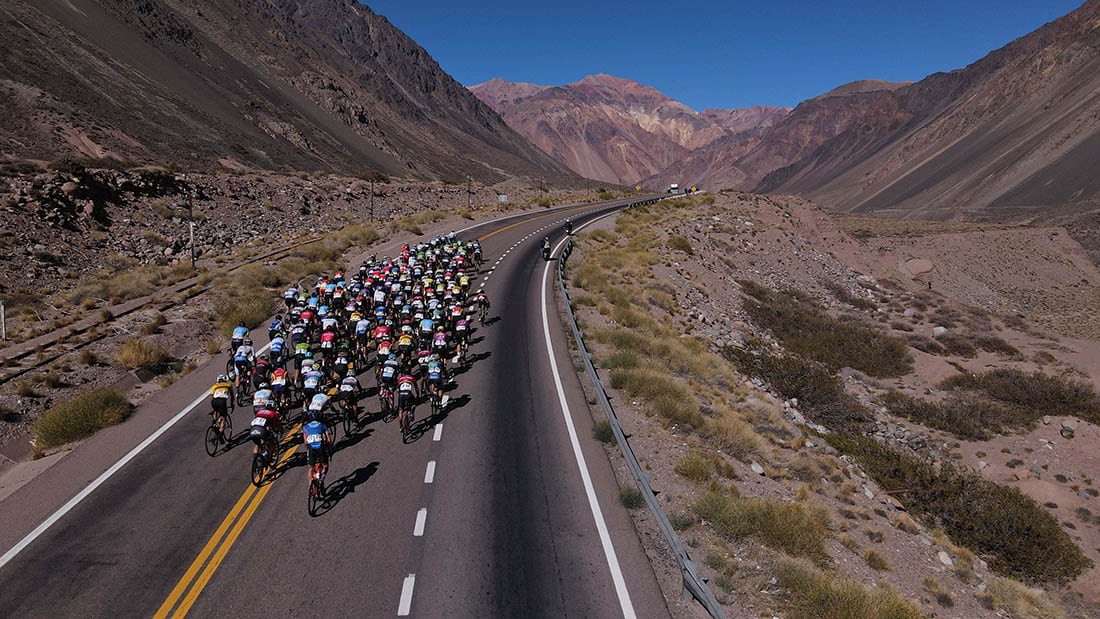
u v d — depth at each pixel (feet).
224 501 40.29
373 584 32.27
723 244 169.37
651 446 50.06
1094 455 83.25
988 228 304.30
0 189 118.93
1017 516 62.39
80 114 256.32
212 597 31.14
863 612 31.07
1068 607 51.83
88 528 37.04
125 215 137.90
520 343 77.66
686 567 30.68
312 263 121.90
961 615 39.37
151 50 428.56
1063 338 153.38
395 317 73.97
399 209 224.74
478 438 50.29
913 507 61.41
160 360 67.82
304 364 53.72
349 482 42.91
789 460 55.88
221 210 163.94
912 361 119.55
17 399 54.29
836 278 182.50
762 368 94.79
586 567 33.91
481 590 31.94
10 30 306.35
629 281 119.14
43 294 94.94
